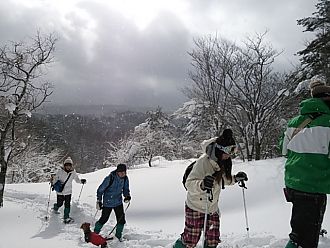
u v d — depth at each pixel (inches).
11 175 1222.3
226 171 173.3
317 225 146.4
